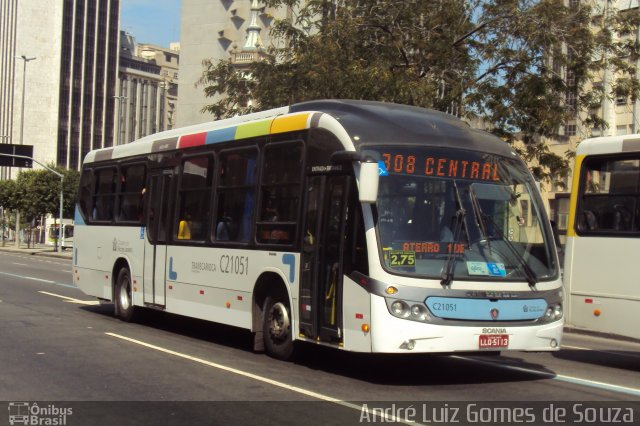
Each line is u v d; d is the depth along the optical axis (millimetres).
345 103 9656
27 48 124062
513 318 8414
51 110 124812
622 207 10539
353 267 8352
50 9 125562
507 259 8594
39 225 79688
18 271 29047
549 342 8633
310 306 9078
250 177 10609
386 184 8391
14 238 85250
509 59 20375
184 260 12016
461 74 21344
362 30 21594
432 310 8047
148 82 147250
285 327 9781
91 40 128750
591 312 10734
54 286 21875
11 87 125000
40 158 124375
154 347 10969
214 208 11375
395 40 21469
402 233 8258
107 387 8219
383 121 8984
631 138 10539
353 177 8523
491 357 11211
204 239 11539
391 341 7934
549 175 21609
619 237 10484
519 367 10281
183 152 12438
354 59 21172
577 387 8812
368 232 8219
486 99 20812
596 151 10938
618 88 20500
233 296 10734
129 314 13836
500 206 8820
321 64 20484
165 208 12789
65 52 125562
